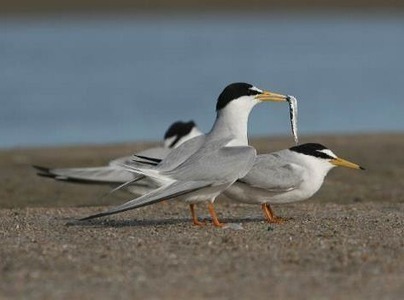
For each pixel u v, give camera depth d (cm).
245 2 5188
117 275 895
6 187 1678
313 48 3922
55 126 2480
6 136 2361
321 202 1507
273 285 859
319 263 937
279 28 4559
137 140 2309
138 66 3450
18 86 2992
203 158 1141
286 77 3197
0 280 879
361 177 1752
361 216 1259
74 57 3634
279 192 1199
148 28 4544
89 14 4850
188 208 1359
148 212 1316
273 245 1016
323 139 2188
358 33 4369
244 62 3553
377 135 2248
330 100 2812
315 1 5184
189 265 930
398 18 4831
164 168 1151
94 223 1205
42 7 4853
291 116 1234
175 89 2989
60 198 1585
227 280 876
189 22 4762
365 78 3188
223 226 1148
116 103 2755
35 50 3788
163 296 828
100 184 1471
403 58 3631
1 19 4675
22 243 1038
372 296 826
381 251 990
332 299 818
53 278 885
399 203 1448
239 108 1196
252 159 1151
